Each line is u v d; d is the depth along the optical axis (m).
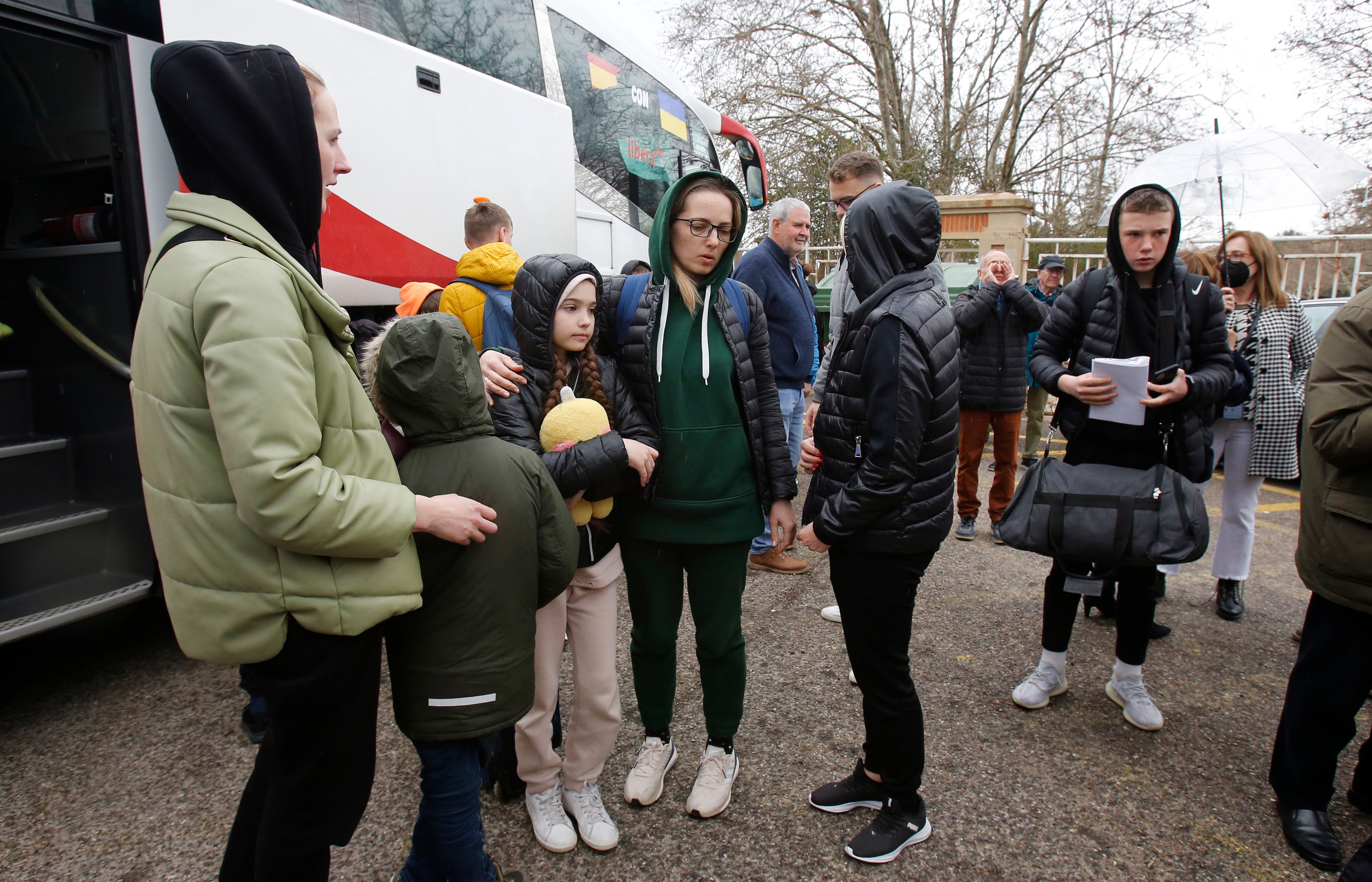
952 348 1.86
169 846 2.07
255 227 1.27
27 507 2.83
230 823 2.16
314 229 1.42
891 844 2.00
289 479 1.16
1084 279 2.72
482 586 1.52
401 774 2.38
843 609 1.98
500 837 2.10
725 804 2.20
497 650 1.54
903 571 1.90
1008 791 2.31
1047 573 4.18
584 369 1.97
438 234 3.48
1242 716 2.74
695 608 2.14
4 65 2.69
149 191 2.61
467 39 3.93
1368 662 1.97
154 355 1.22
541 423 1.89
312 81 1.45
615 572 2.02
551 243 4.17
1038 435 6.60
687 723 2.67
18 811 2.20
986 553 4.51
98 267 2.71
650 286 2.06
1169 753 2.51
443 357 1.51
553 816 2.07
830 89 15.73
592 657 2.02
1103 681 2.98
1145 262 2.46
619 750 2.51
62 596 2.68
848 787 2.21
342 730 1.38
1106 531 2.38
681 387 2.01
